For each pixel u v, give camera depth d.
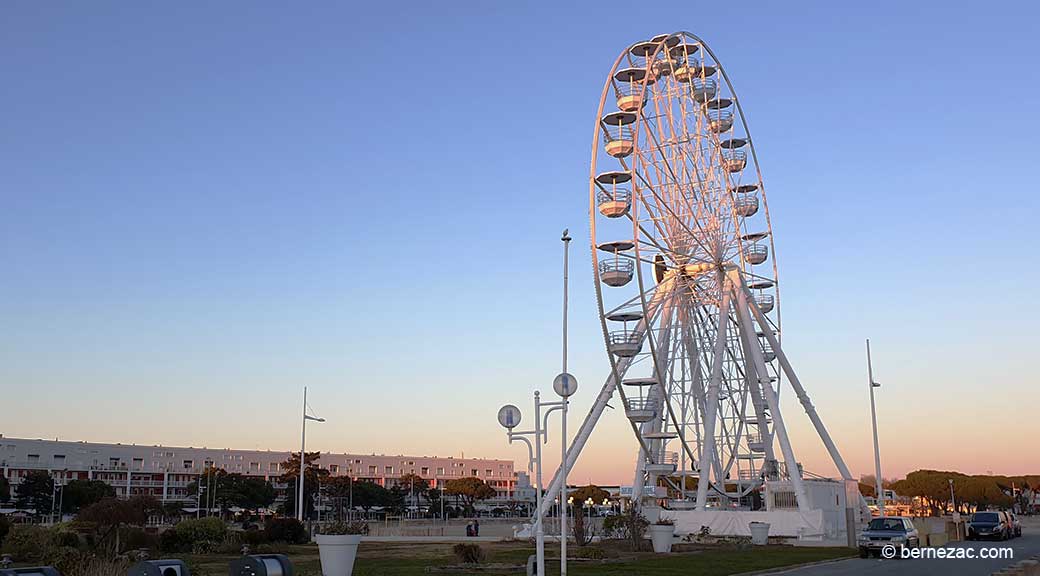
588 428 50.97
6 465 113.69
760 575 27.92
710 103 54.00
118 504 36.47
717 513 48.75
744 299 50.94
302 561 32.66
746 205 55.72
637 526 41.00
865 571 29.14
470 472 172.12
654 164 50.06
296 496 116.00
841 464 53.81
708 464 49.47
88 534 38.16
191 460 135.25
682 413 49.88
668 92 51.31
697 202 51.12
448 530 71.12
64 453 120.25
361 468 154.50
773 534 47.28
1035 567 30.33
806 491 48.59
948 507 139.25
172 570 17.50
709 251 50.41
